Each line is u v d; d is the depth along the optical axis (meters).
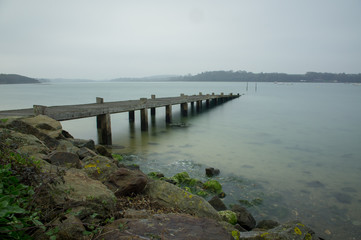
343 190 9.04
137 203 4.64
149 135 17.62
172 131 19.23
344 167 11.55
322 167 11.50
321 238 6.18
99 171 5.33
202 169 10.88
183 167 11.06
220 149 14.20
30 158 3.93
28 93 71.75
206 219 3.65
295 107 38.41
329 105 41.38
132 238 2.92
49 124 9.18
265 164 11.74
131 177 4.97
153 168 10.79
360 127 21.83
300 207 7.80
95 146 10.33
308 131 20.03
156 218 3.53
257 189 9.00
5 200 2.43
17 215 2.72
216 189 8.65
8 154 3.58
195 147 14.52
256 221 7.01
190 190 8.37
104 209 3.56
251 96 65.81
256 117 27.73
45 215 2.88
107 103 18.69
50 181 3.29
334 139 17.25
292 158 12.78
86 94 66.88
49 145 7.98
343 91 93.56
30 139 6.39
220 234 3.23
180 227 3.32
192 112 31.67
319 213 7.46
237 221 6.48
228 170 10.84
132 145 14.72
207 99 35.88
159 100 23.17
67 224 2.84
